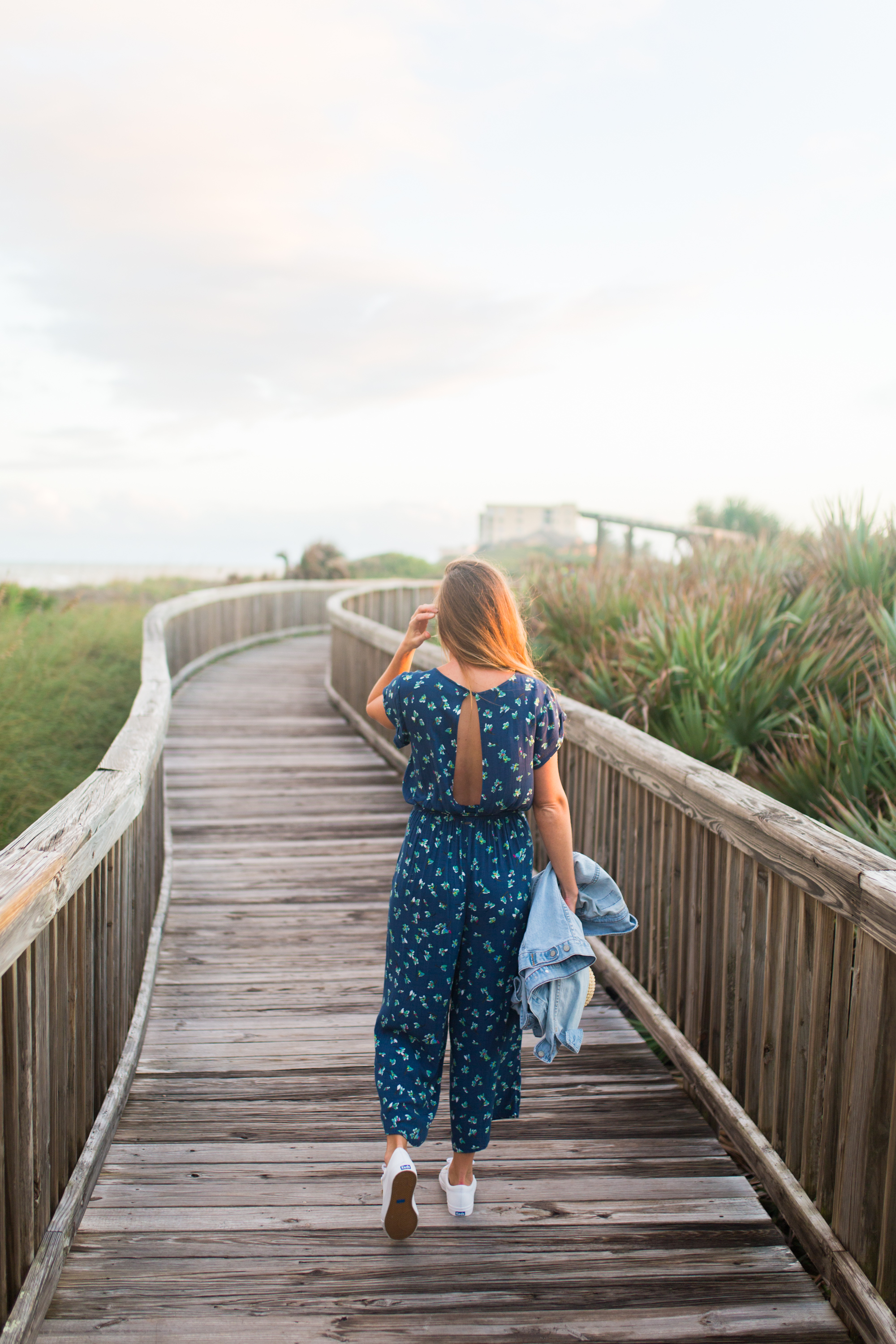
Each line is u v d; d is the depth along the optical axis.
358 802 6.23
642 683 5.33
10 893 1.71
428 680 2.06
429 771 2.07
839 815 3.94
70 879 2.06
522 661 2.09
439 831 2.10
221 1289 2.04
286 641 14.85
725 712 4.90
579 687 5.89
